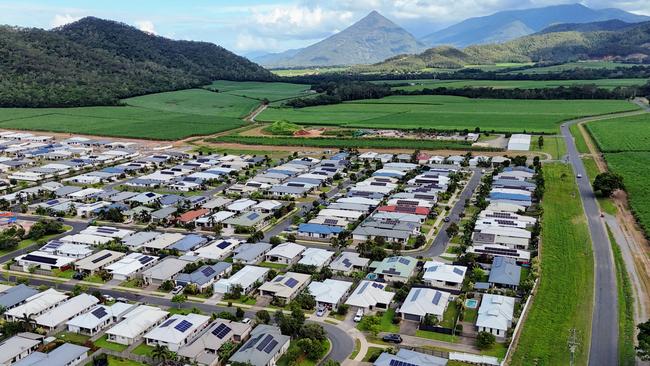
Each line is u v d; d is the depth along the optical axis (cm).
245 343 9912
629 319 10769
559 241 15200
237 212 18238
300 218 17588
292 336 10362
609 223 16700
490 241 14875
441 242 15462
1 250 15212
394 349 9838
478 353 9825
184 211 18250
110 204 18938
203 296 12331
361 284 12375
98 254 14250
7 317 11312
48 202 19300
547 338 10144
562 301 11594
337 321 11119
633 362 9281
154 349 9838
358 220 17250
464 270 13050
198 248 15150
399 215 17150
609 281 12581
